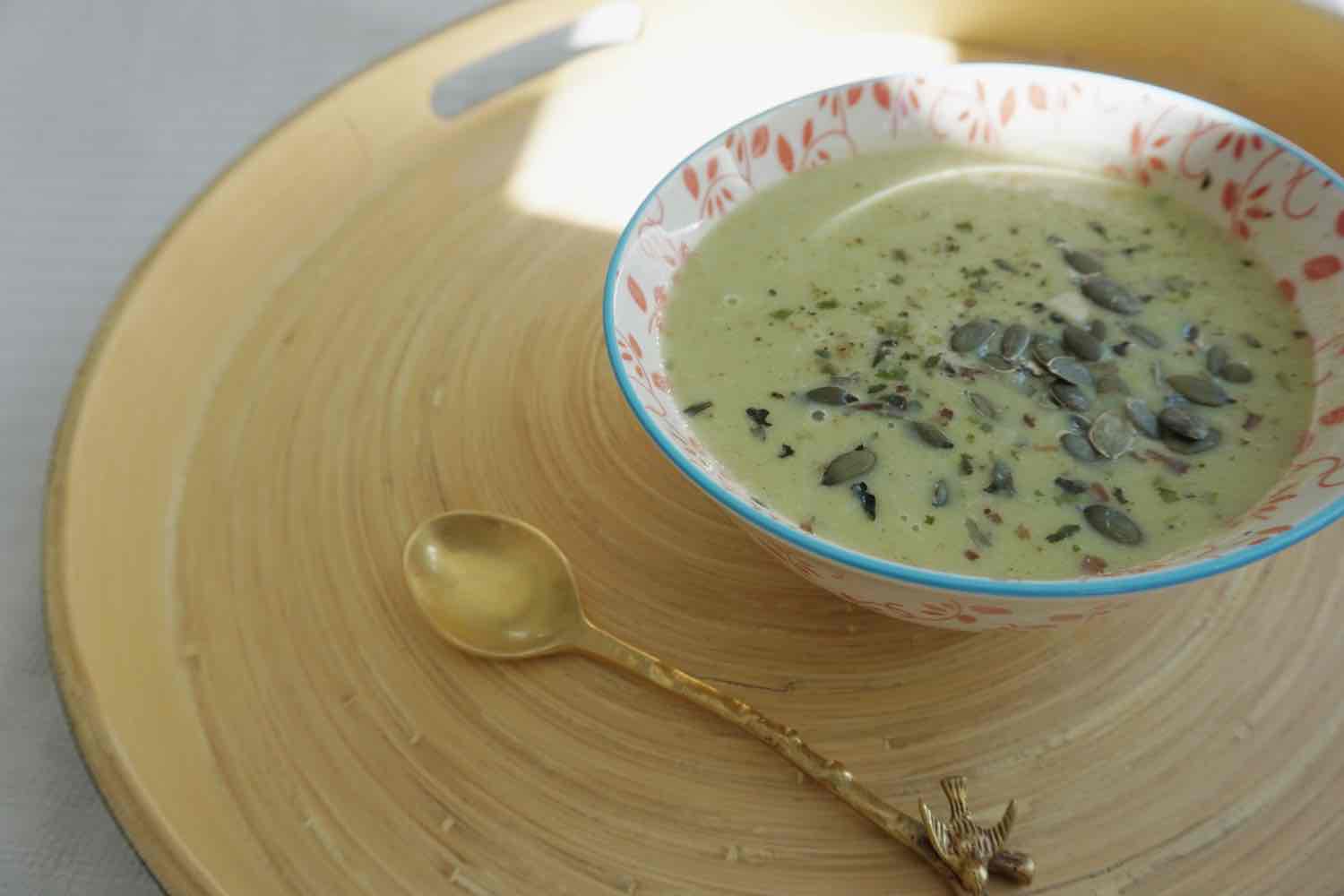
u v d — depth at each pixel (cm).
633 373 34
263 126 56
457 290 42
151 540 37
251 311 42
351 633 35
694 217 39
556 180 45
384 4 62
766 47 49
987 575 32
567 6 48
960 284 38
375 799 33
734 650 35
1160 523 33
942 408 35
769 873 31
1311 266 36
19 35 61
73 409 38
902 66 48
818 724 33
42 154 55
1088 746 33
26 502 43
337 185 45
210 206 43
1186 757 32
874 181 40
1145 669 34
